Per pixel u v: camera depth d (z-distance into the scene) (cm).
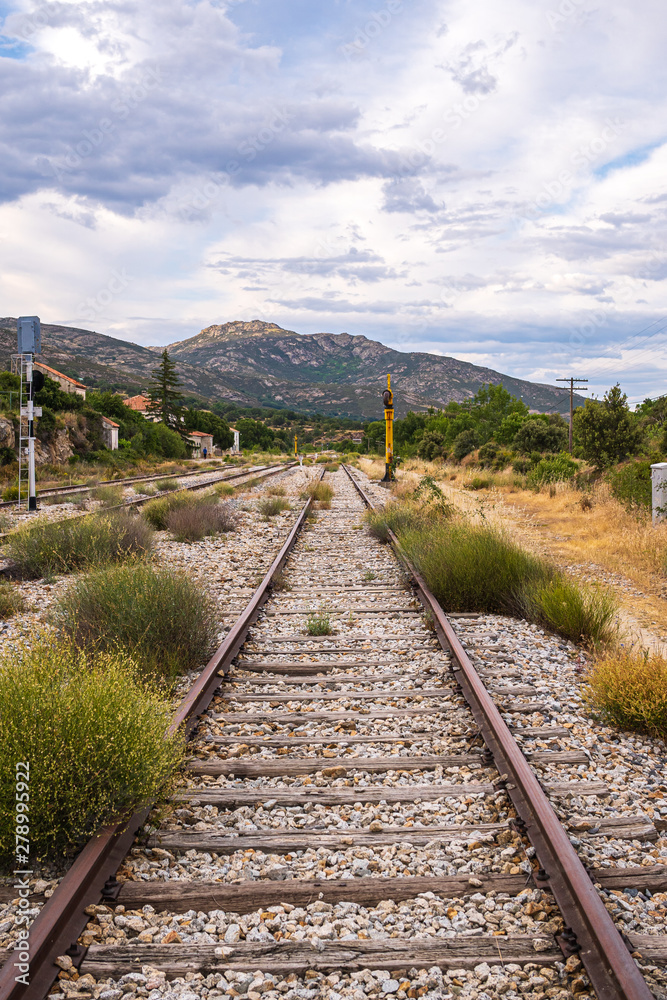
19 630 698
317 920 283
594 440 2688
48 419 4241
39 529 1114
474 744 452
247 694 549
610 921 258
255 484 2969
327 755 444
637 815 367
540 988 248
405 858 327
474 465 3841
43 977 248
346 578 1007
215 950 263
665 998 239
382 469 3994
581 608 719
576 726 489
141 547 1146
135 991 246
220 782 410
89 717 352
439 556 886
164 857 332
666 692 472
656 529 1322
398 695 539
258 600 824
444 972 257
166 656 581
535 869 310
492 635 709
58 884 302
